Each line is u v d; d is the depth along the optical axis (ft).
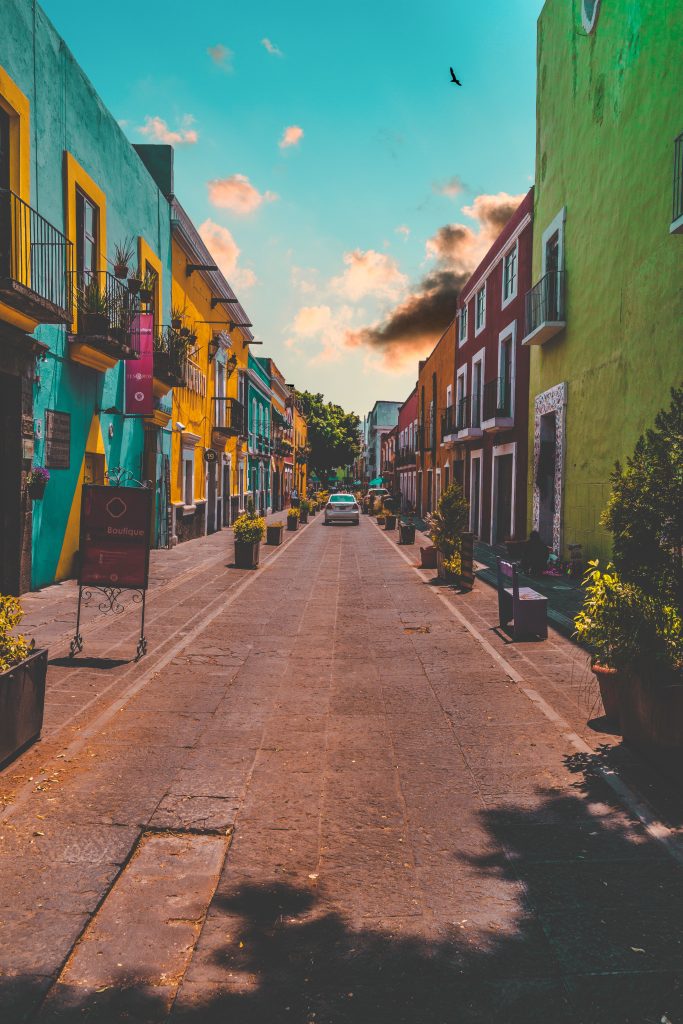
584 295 43.65
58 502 38.73
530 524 58.23
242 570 50.57
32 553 35.68
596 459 41.60
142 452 54.95
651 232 33.53
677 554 16.02
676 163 30.01
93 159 41.98
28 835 12.17
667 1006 8.15
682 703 14.15
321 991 8.39
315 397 279.49
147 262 53.62
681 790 13.99
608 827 12.69
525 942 9.36
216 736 17.33
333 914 10.00
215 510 85.92
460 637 28.81
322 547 72.90
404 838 12.30
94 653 25.13
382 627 30.91
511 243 63.26
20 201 30.78
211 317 78.23
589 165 42.63
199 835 12.42
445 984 8.51
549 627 30.68
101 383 44.24
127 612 32.65
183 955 9.13
